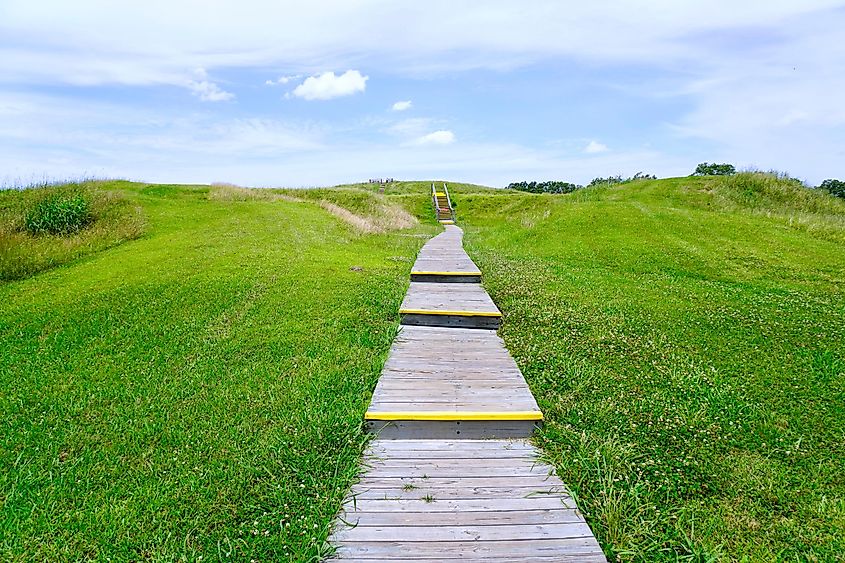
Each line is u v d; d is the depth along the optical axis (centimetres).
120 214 1652
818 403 492
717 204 2112
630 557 302
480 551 302
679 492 367
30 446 427
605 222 1670
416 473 381
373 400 462
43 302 838
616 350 620
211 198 2138
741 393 511
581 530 321
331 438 417
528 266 1182
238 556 305
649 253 1305
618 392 510
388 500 348
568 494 356
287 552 307
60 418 470
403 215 2838
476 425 436
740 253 1301
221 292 853
